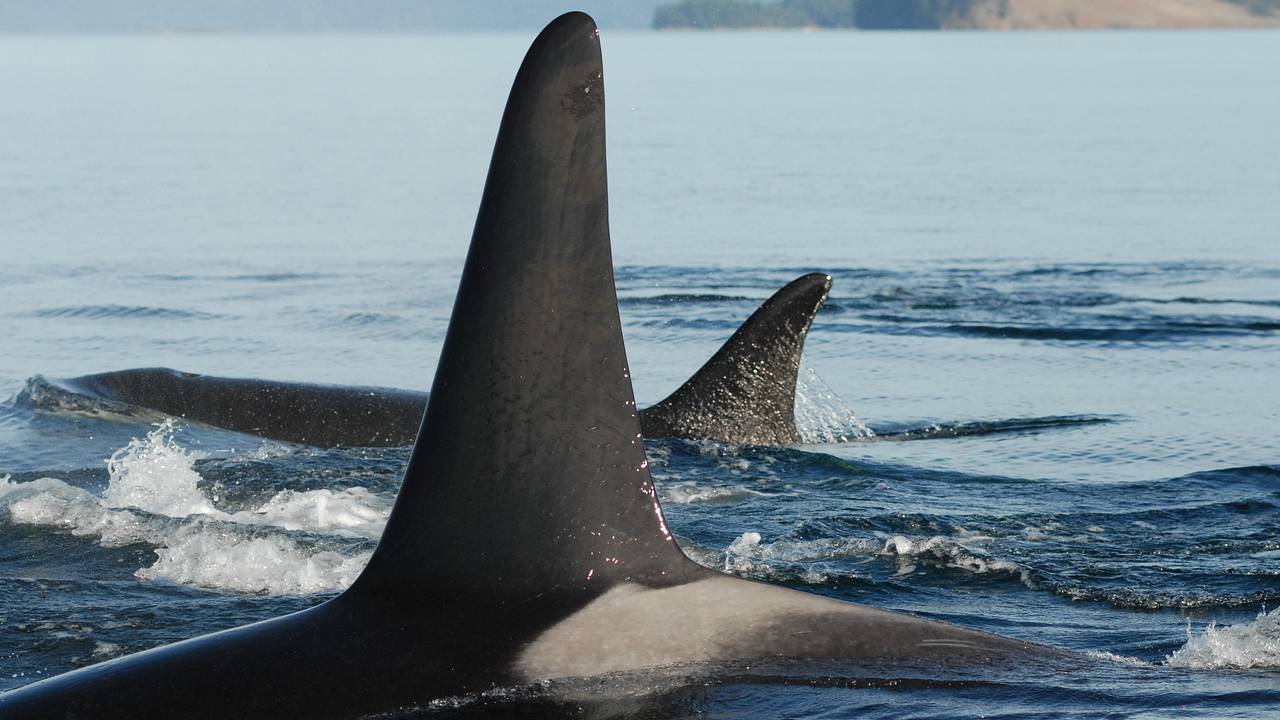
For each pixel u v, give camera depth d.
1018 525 24.02
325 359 42.81
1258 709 12.09
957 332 46.50
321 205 82.94
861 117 150.50
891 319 48.72
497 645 12.02
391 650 11.95
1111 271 58.72
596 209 12.29
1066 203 81.44
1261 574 20.41
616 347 12.45
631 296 54.09
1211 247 64.94
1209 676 12.94
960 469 29.33
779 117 150.75
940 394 37.59
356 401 33.28
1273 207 78.38
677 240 68.50
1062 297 52.75
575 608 12.32
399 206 83.00
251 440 32.25
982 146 117.81
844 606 12.94
